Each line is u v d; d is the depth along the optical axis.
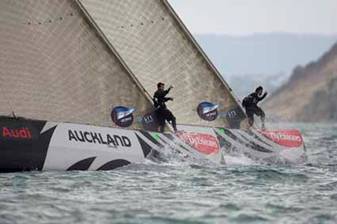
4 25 74.94
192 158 83.38
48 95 77.25
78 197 60.31
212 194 63.62
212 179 72.56
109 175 72.94
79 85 78.94
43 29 77.00
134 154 79.06
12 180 67.62
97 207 56.34
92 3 87.38
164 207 57.00
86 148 76.00
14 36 75.44
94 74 79.69
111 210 55.34
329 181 73.62
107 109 80.56
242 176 75.19
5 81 75.00
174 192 64.25
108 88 80.56
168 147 81.94
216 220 52.88
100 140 77.25
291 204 59.25
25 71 76.06
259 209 56.97
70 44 78.38
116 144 78.12
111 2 88.19
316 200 61.41
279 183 71.31
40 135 73.88
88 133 76.69
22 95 75.88
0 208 55.00
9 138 72.12
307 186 69.69
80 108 79.06
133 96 81.94
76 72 78.75
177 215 54.16
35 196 60.12
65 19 78.00
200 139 84.88
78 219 52.22
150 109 83.06
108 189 64.69
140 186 66.94
